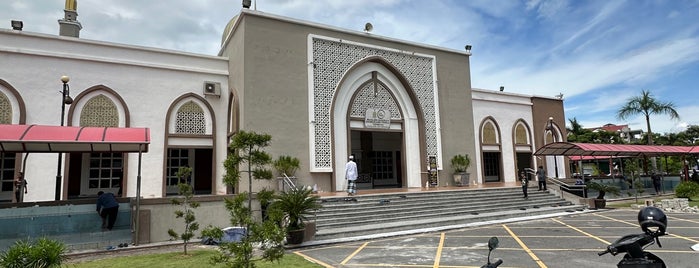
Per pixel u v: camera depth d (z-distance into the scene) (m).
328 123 16.12
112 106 13.68
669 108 26.08
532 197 15.52
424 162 18.23
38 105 12.55
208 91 15.22
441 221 11.40
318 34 16.38
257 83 14.59
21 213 8.37
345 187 16.30
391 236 9.91
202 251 8.49
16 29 13.03
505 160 22.36
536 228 10.82
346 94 17.00
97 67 13.54
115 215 9.13
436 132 18.84
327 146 15.98
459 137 19.73
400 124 18.53
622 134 45.84
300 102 15.51
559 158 24.27
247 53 14.56
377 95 17.94
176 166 16.81
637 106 26.81
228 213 10.52
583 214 13.96
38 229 8.45
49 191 12.50
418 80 18.88
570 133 41.12
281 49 15.37
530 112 23.95
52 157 12.66
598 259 7.00
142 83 14.19
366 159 20.47
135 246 9.03
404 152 18.25
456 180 18.64
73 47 13.24
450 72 20.09
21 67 12.48
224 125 15.55
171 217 9.85
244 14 14.75
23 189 11.20
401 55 18.56
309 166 15.38
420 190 15.40
